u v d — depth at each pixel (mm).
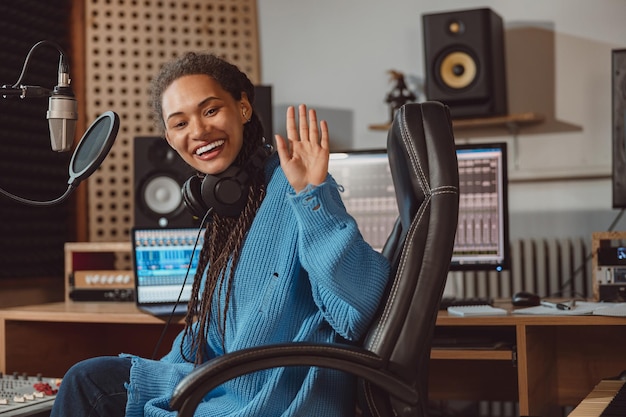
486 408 3576
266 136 3211
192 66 1695
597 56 3633
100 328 2953
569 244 3572
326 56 4016
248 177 1708
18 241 3500
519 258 3643
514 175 3688
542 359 2332
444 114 1593
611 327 2574
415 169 1551
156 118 1793
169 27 3967
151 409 1636
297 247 1615
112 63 3900
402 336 1447
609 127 3602
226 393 1681
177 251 2592
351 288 1518
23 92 1704
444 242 1480
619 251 2355
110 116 1664
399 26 3916
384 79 3934
